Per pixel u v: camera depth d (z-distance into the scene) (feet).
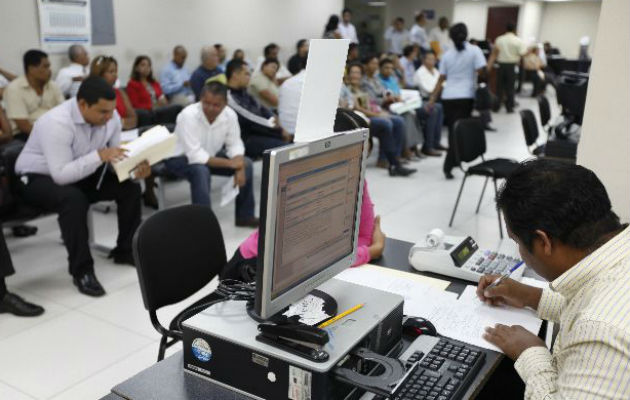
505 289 4.85
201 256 6.75
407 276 5.57
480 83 26.61
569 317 3.53
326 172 3.87
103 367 7.98
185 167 12.72
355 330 3.78
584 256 3.31
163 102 21.07
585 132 7.78
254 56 27.66
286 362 3.49
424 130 21.83
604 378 2.92
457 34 19.88
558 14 64.23
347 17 31.71
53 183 10.11
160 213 6.39
